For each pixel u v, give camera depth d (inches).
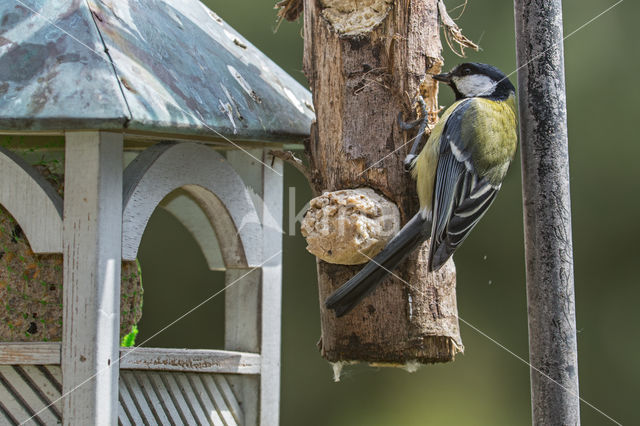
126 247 259.9
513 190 658.8
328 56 292.0
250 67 316.8
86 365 248.2
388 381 666.8
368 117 287.0
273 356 314.8
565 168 264.7
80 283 249.8
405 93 285.6
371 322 286.4
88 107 235.6
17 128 236.4
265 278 313.1
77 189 251.6
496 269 658.8
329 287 294.0
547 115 264.5
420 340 285.1
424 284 287.1
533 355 263.1
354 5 291.9
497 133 309.9
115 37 256.8
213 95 276.4
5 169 258.8
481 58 643.5
